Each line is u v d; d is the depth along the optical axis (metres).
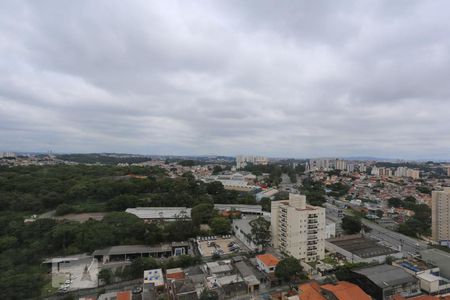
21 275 69.81
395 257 89.00
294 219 87.19
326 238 106.88
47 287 71.25
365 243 100.50
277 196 174.50
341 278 73.25
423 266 81.38
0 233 94.94
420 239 117.00
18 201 120.56
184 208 134.25
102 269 76.62
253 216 135.62
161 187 160.25
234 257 88.50
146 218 122.81
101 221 109.12
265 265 77.38
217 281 70.62
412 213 152.00
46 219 103.00
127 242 98.00
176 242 100.38
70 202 132.88
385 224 138.75
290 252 88.12
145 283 69.44
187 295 62.25
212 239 107.00
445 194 115.12
